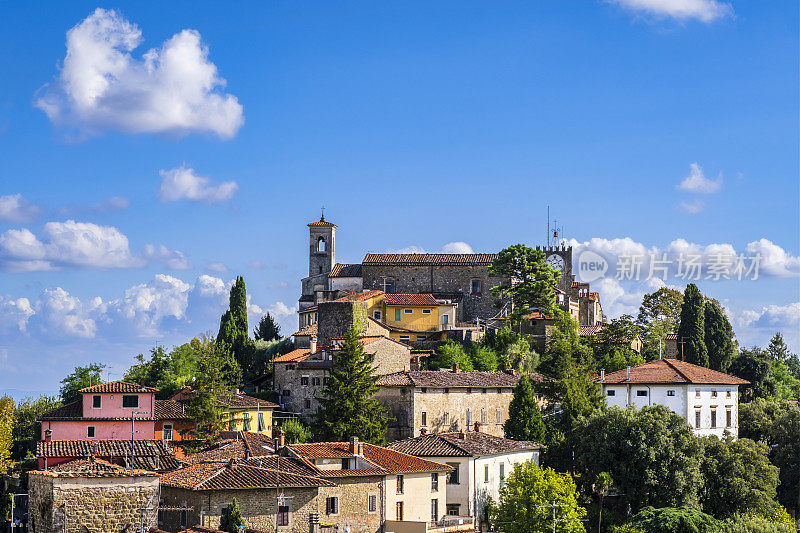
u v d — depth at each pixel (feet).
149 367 565.94
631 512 390.01
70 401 559.79
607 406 456.45
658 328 616.80
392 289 637.30
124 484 244.42
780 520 388.16
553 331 565.53
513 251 602.85
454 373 468.34
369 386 428.97
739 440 419.54
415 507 346.13
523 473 352.49
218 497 288.92
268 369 549.13
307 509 307.17
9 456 453.99
